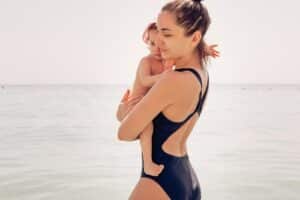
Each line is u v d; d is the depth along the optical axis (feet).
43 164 32.07
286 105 137.18
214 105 137.90
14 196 22.65
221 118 82.64
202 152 38.32
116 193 23.27
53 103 151.43
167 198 5.92
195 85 5.85
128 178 27.14
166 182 5.91
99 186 24.89
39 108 116.67
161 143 5.91
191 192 6.29
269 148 41.16
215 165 31.68
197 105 6.05
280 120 77.10
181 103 5.78
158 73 6.38
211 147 41.65
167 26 5.84
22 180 26.53
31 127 62.69
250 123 70.90
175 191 5.96
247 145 43.37
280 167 31.04
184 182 6.12
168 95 5.72
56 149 40.09
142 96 6.31
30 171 29.32
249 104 145.89
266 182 25.93
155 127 5.93
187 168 6.34
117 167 30.91
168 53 6.03
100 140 47.37
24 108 117.08
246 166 31.32
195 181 6.51
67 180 26.50
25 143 44.57
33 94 280.72
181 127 5.95
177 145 6.08
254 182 25.90
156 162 5.94
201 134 53.98
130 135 5.84
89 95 272.51
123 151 38.96
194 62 6.14
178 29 5.80
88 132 56.08
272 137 50.57
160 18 5.91
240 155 36.68
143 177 6.11
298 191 23.68
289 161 33.73
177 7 5.76
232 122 73.31
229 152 38.40
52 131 57.11
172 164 5.97
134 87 6.48
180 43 5.89
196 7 5.83
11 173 28.63
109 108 116.88
